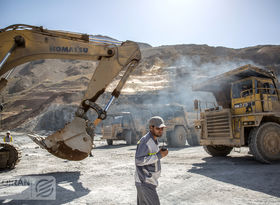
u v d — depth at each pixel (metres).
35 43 6.31
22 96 73.88
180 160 9.71
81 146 6.41
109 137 20.20
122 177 6.54
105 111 6.88
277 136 8.78
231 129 9.21
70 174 7.16
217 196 4.55
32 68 126.06
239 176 6.25
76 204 4.21
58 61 139.00
